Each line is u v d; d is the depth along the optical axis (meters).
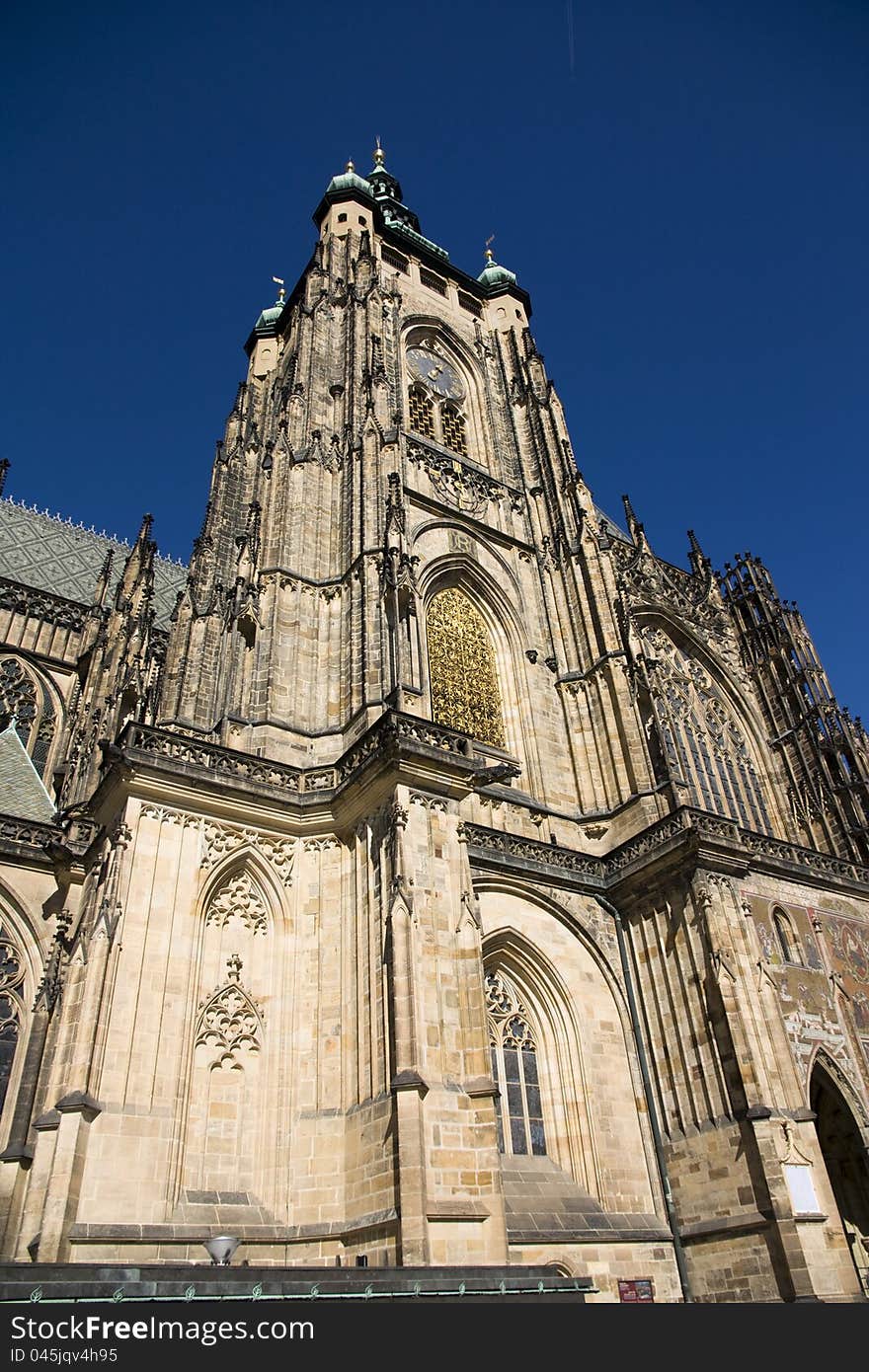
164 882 44.25
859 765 85.56
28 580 96.75
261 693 56.66
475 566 77.25
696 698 90.75
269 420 92.25
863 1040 61.03
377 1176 38.22
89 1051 37.91
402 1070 38.66
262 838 49.06
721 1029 52.22
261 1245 38.16
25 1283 21.95
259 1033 44.47
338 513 68.75
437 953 43.28
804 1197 47.22
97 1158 36.31
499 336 104.88
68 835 55.16
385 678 55.19
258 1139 41.88
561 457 88.25
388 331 90.75
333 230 97.12
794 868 65.12
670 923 57.50
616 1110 53.81
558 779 69.50
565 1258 46.19
